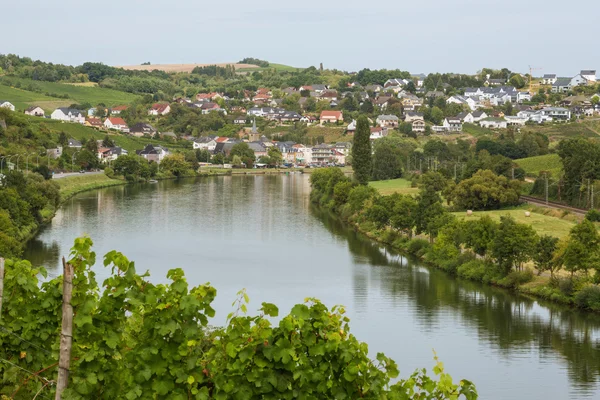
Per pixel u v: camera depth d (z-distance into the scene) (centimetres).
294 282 9269
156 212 15562
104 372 2430
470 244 10412
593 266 8606
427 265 10756
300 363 2333
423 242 11500
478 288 9325
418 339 7088
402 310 8138
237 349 2297
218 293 8494
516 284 9244
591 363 6525
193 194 19575
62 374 2211
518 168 18762
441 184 18525
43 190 14712
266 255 11069
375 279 9694
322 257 11088
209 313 2394
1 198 11594
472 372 6262
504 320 7831
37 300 2827
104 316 2430
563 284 8681
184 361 2380
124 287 2403
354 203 14812
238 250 11400
